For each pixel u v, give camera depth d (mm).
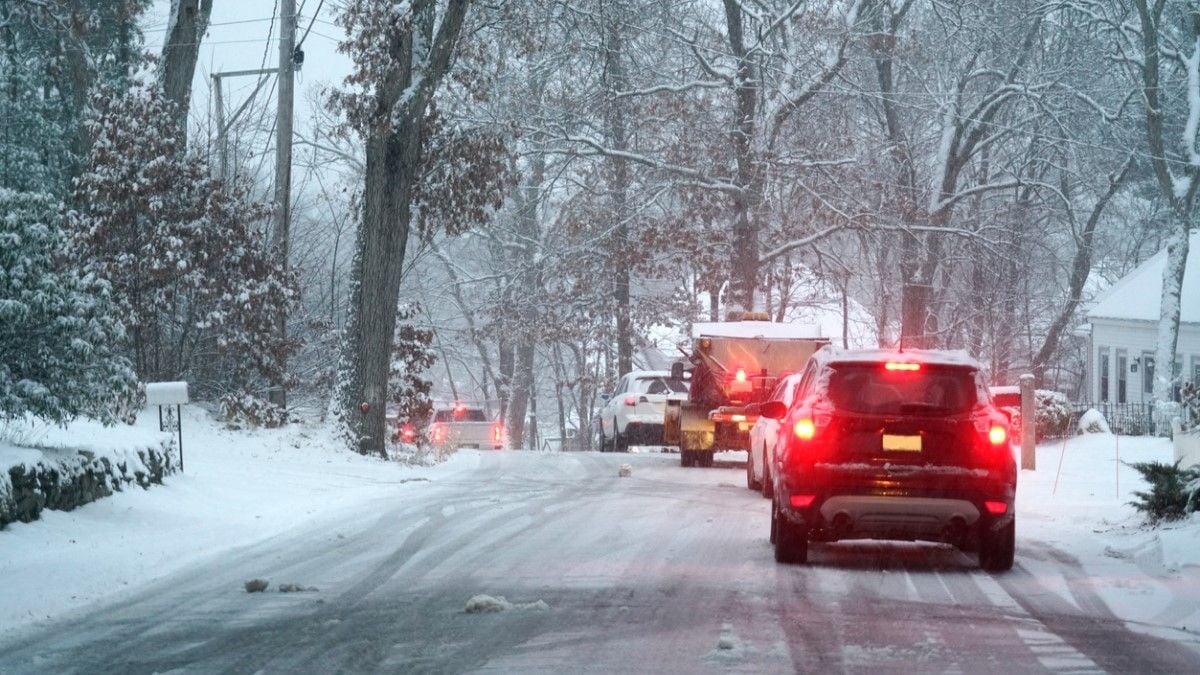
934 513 13625
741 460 32656
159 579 13492
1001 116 58750
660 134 47812
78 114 34125
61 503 16328
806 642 10156
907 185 52469
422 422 32938
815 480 13766
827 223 48000
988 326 62875
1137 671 9320
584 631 10555
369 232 28547
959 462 13672
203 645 10195
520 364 68875
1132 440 36125
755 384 28516
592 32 44031
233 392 28250
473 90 32031
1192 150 51312
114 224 27750
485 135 31656
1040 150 57656
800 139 47750
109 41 40719
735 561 14469
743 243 46188
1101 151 58594
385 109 28281
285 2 29844
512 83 45906
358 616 11266
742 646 9977
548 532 16969
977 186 54062
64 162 39406
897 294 62938
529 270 56781
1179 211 50906
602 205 49438
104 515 16812
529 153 45719
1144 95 51406
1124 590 12734
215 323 27609
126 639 10508
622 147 48656
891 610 11586
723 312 56125
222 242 28453
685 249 47344
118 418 22922
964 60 55031
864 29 48562
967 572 13906
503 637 10320
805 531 14039
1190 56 55812
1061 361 74625
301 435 27359
